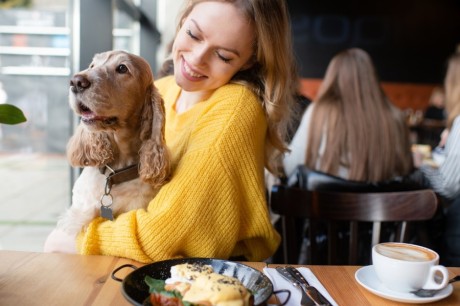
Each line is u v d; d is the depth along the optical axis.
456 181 2.09
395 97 7.38
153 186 1.19
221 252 1.17
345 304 0.86
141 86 1.22
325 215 1.42
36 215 3.27
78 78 1.12
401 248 0.97
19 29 2.73
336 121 2.02
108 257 1.05
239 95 1.26
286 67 1.36
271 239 1.27
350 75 2.05
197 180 1.11
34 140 3.28
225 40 1.24
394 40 7.30
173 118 1.44
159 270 0.86
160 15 3.56
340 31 7.27
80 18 2.03
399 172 2.03
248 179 1.19
